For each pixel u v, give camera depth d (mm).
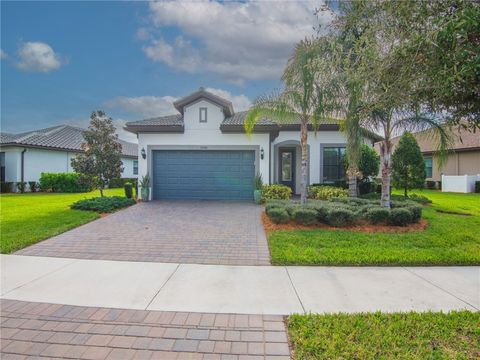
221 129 14250
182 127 14383
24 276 4930
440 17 2467
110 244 6844
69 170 23797
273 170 16359
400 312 3635
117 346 2979
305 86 9234
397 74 3049
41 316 3590
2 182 20250
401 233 7469
